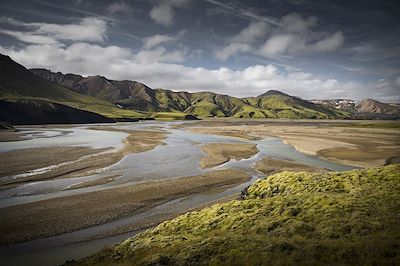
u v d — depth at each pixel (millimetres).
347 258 15633
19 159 66500
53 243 30531
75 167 61375
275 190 36125
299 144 103875
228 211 29953
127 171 60031
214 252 19344
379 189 28953
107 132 146000
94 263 23406
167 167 64875
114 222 36094
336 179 34469
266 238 20750
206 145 100500
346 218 22609
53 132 141875
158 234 28281
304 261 15992
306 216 24672
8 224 33875
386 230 19406
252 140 119375
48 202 41031
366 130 169000
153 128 181750
